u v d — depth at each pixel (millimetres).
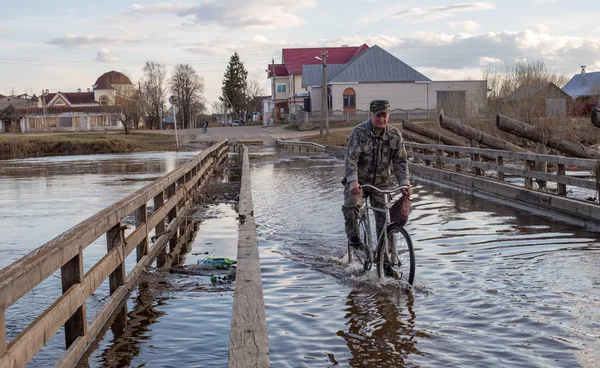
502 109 33344
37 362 4953
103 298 6855
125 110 81000
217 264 8391
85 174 28531
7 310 6477
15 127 100125
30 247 10266
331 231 10852
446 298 6473
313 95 73750
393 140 7336
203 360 4918
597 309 5949
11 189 21547
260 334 4156
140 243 8453
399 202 7188
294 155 39781
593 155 17797
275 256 8883
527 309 6020
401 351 5000
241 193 12586
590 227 10781
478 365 4676
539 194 13141
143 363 4871
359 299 6547
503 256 8508
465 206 14156
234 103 135250
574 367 4602
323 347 5129
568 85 75125
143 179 24453
